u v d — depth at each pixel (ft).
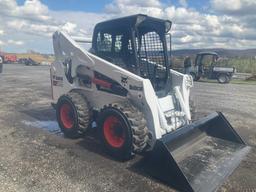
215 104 34.32
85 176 13.42
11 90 39.47
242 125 24.32
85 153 16.17
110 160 15.30
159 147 12.84
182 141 15.29
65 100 18.44
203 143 17.04
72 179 13.08
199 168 13.84
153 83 17.67
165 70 18.01
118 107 14.99
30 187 12.24
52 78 21.03
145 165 13.48
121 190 12.30
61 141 18.10
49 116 24.75
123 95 16.34
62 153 16.10
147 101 14.79
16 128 20.79
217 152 15.92
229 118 26.76
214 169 13.94
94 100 18.17
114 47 17.35
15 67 104.17
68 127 18.65
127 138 14.52
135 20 15.76
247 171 14.44
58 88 20.61
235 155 15.80
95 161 15.12
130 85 15.37
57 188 12.23
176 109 17.46
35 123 22.34
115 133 15.38
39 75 67.05
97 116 18.19
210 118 16.88
